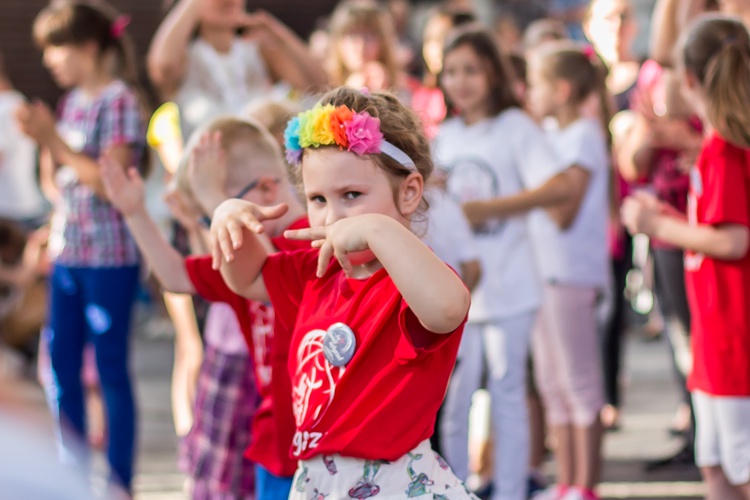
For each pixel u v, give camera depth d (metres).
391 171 3.02
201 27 7.16
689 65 4.98
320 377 3.09
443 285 2.78
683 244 4.92
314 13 20.31
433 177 5.01
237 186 4.14
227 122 4.25
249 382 4.94
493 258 6.23
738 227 4.82
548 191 6.17
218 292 3.80
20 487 1.06
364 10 8.11
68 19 6.87
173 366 12.24
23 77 19.27
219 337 5.05
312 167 3.01
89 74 6.93
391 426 2.99
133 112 6.82
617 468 7.76
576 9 12.88
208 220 4.28
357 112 3.05
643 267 10.09
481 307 6.19
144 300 14.36
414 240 2.82
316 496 3.07
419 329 2.95
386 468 3.01
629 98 8.73
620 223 8.13
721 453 5.00
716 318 4.93
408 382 2.98
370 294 3.05
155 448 8.70
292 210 4.23
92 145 6.77
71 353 6.86
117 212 6.72
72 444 1.33
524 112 6.50
